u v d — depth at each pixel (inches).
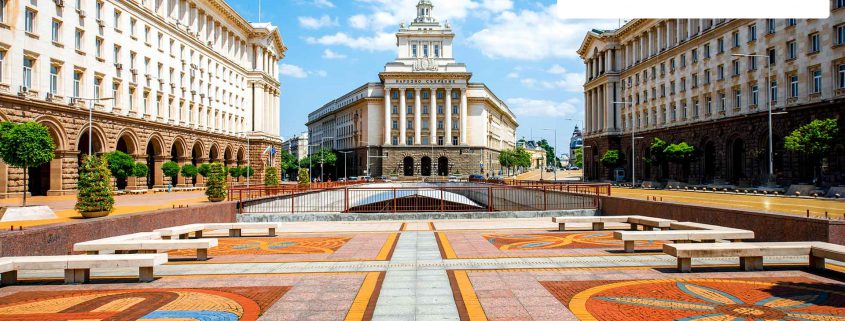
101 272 502.3
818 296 385.4
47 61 1572.3
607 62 3565.5
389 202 1393.9
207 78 2773.1
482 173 4936.0
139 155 2075.5
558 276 467.5
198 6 2662.4
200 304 378.6
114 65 1920.5
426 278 463.2
